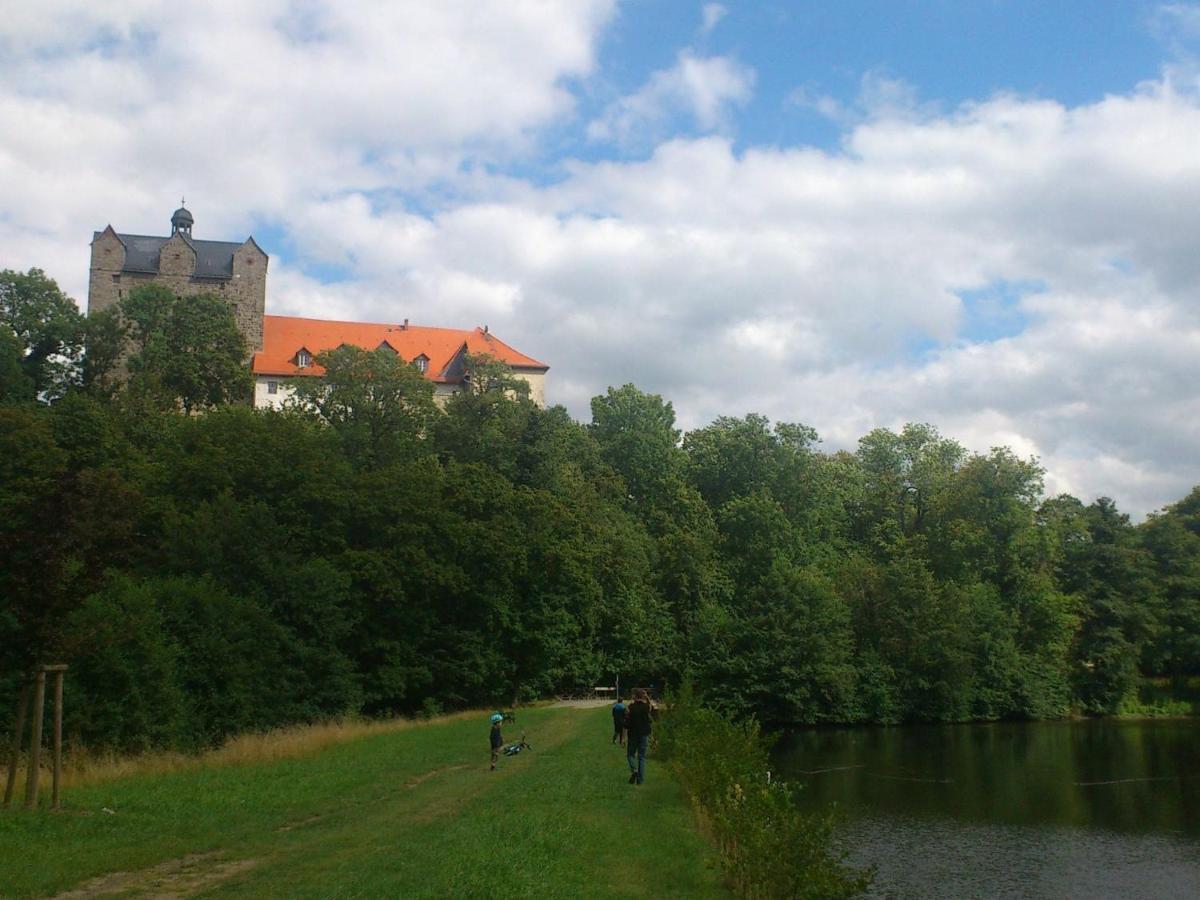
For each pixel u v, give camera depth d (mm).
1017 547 84875
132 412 76750
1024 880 30812
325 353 84562
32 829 16297
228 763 27891
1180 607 86188
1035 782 47156
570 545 65375
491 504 62750
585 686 70000
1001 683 76062
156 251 106562
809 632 71688
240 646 42219
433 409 87000
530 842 16312
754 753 27500
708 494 104750
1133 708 82688
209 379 93312
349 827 17797
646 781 25812
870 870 16328
